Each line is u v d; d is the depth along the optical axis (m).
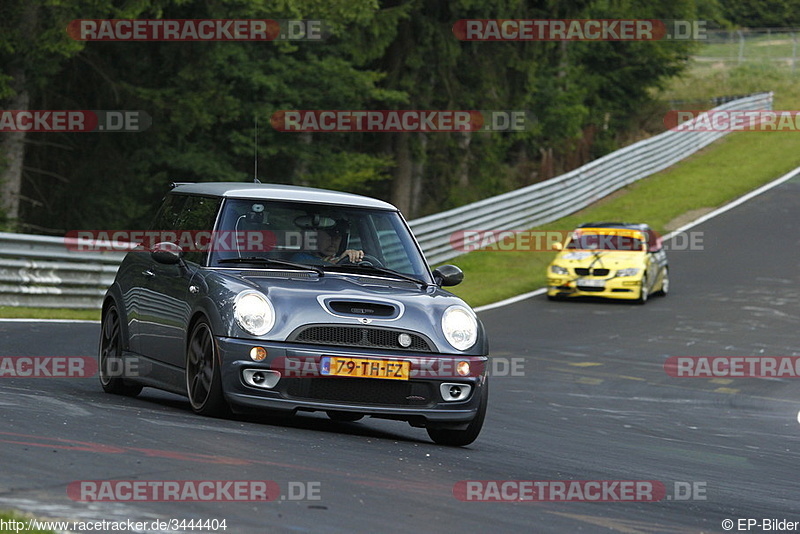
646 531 20.02
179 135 113.12
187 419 27.84
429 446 29.16
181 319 30.22
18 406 27.45
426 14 132.25
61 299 65.75
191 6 106.62
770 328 74.31
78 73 109.56
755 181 148.75
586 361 59.31
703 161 162.50
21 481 19.02
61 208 114.31
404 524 18.36
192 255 31.12
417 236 94.69
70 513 17.06
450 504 20.52
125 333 34.00
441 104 140.12
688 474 29.44
